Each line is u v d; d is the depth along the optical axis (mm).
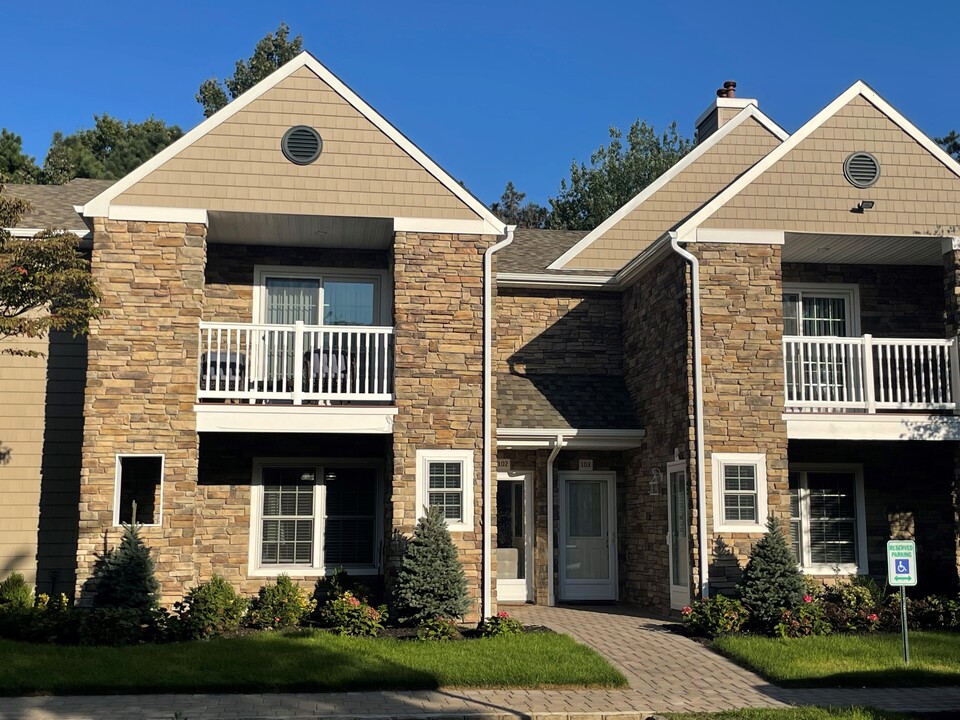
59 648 11250
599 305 18297
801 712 9000
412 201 14703
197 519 15430
